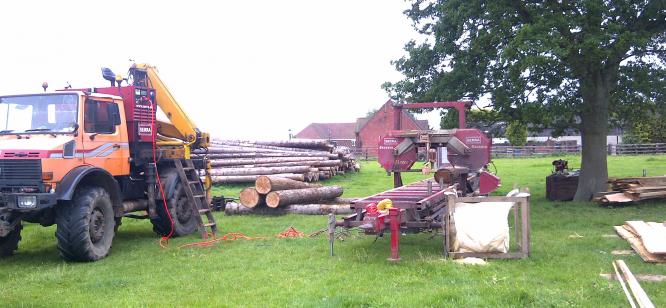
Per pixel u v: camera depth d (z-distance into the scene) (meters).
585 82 13.41
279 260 8.14
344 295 6.00
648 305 5.04
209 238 10.34
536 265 7.45
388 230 8.45
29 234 10.79
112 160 9.20
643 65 13.91
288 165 22.08
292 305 5.78
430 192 8.75
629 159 35.12
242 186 20.19
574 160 36.22
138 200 10.30
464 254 7.79
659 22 13.18
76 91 8.73
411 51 14.70
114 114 9.29
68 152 8.20
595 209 13.30
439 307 5.61
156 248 9.41
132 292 6.53
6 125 8.73
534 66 11.63
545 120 13.00
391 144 10.70
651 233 7.95
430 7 14.89
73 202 8.20
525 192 8.55
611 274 6.87
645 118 15.28
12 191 7.88
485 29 13.33
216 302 6.00
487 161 10.37
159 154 10.33
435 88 14.08
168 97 10.96
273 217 12.89
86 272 7.64
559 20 11.89
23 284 7.02
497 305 5.64
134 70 10.85
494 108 14.12
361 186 21.20
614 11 12.72
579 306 5.59
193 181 10.80
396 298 5.90
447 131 10.49
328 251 8.69
